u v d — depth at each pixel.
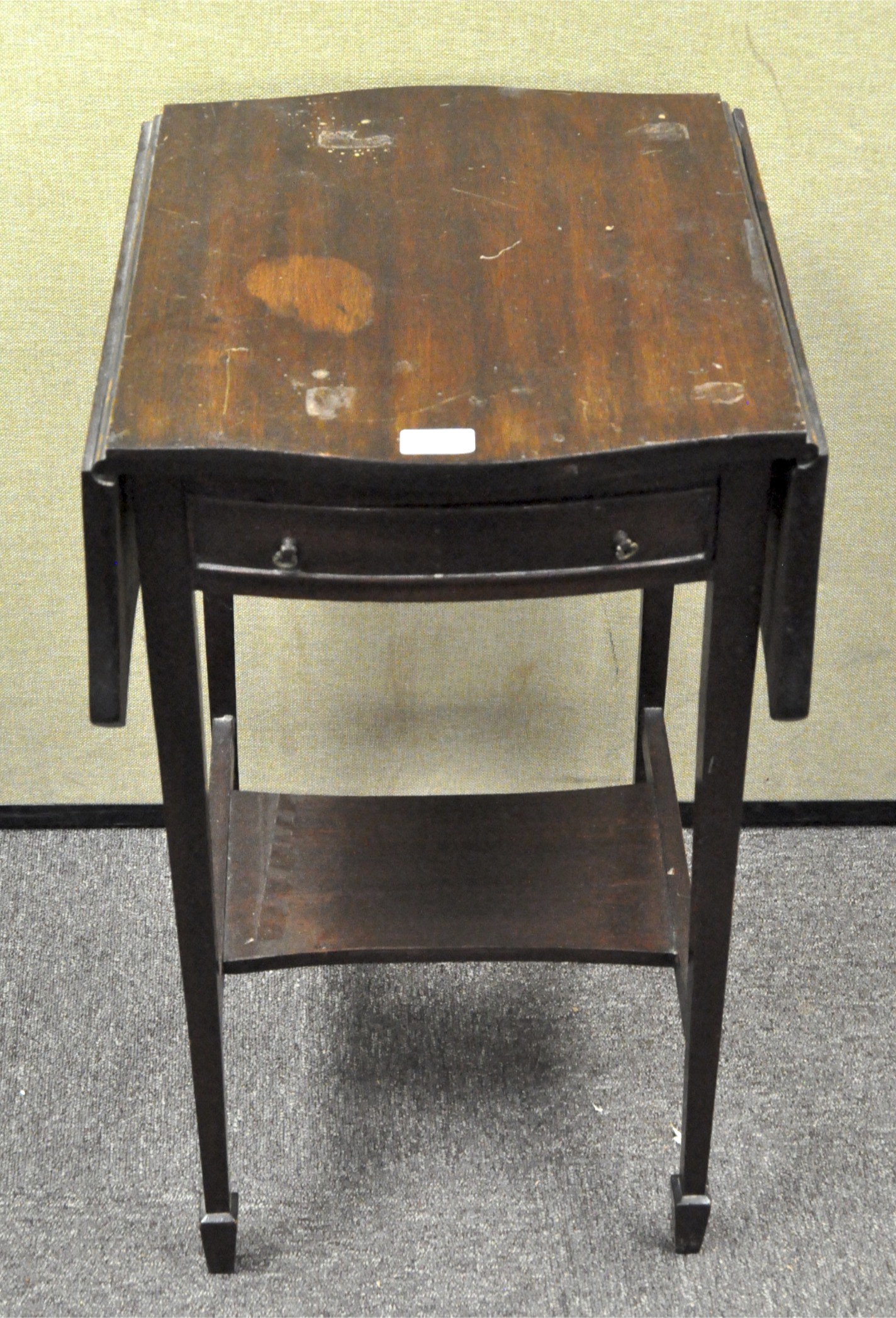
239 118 1.41
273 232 1.28
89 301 1.63
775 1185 1.61
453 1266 1.54
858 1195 1.60
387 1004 1.78
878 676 1.88
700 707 1.26
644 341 1.18
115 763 1.94
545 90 1.45
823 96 1.54
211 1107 1.44
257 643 1.83
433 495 1.11
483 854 1.58
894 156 1.57
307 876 1.55
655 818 1.62
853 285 1.64
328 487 1.11
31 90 1.52
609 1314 1.50
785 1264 1.54
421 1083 1.70
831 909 1.88
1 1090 1.70
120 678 1.18
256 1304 1.51
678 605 1.80
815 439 1.10
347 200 1.32
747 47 1.52
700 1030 1.42
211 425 1.10
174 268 1.24
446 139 1.38
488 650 1.84
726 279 1.23
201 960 1.36
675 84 1.55
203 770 1.25
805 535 1.14
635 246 1.27
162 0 1.48
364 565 1.15
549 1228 1.57
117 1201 1.60
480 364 1.16
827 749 1.94
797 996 1.79
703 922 1.34
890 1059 1.72
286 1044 1.74
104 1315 1.51
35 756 1.93
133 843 1.96
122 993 1.79
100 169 1.56
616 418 1.11
